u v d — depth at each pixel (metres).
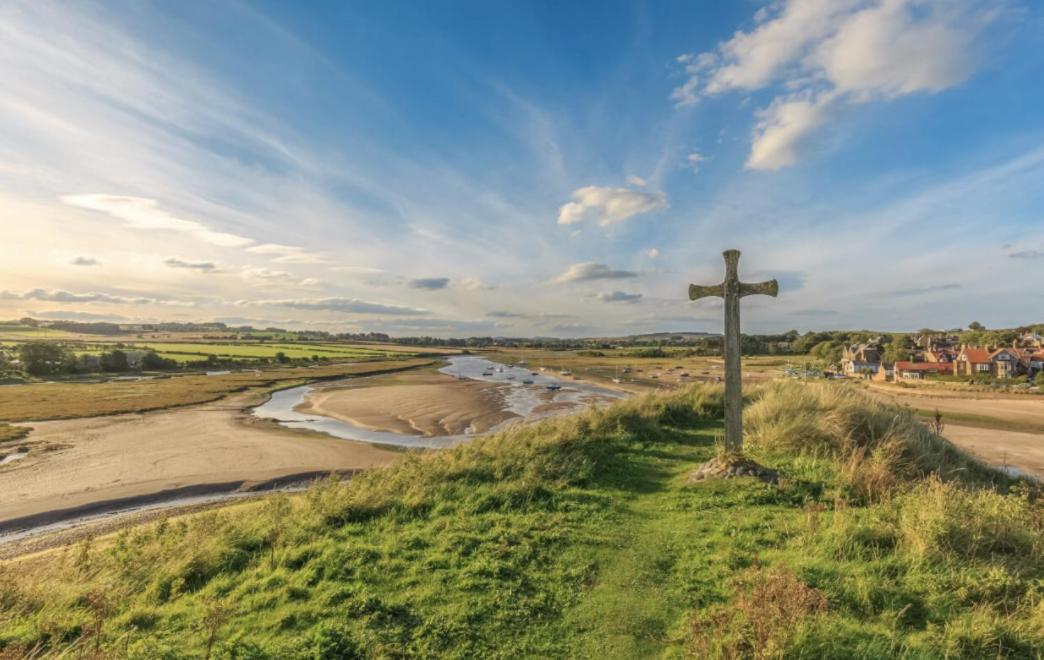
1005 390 66.06
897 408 14.15
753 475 8.24
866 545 5.51
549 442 10.66
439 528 7.06
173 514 18.27
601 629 4.52
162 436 33.84
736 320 9.13
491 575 5.62
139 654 4.38
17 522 18.19
